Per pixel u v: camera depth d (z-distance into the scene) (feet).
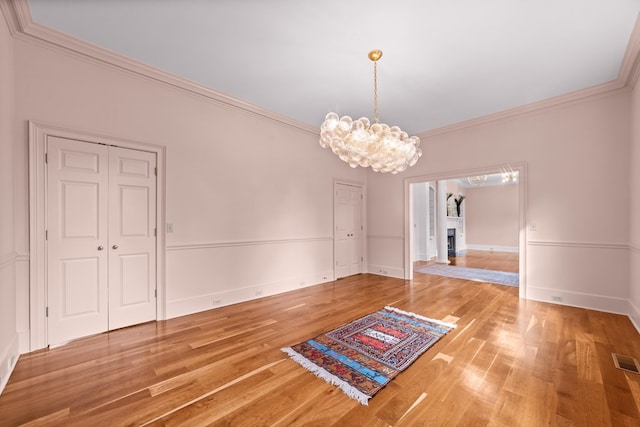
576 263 12.43
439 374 6.97
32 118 8.41
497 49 9.32
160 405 5.86
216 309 12.26
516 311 11.78
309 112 14.66
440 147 16.90
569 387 6.36
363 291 15.33
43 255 8.62
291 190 15.80
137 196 10.53
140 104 10.50
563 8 7.46
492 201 36.60
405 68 10.48
